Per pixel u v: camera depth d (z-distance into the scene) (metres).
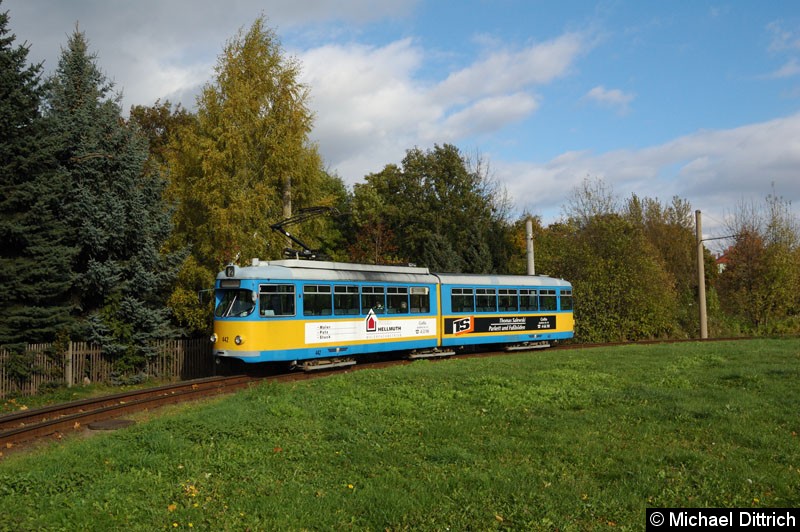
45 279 17.33
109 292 19.38
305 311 19.08
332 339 19.72
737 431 9.55
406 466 8.24
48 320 17.34
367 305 20.94
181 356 20.42
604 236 34.66
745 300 41.09
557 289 28.73
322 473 8.10
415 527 6.23
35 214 16.95
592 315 33.66
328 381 15.41
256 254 24.25
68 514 6.65
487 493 7.04
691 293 41.16
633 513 6.44
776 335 35.56
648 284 33.84
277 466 8.41
